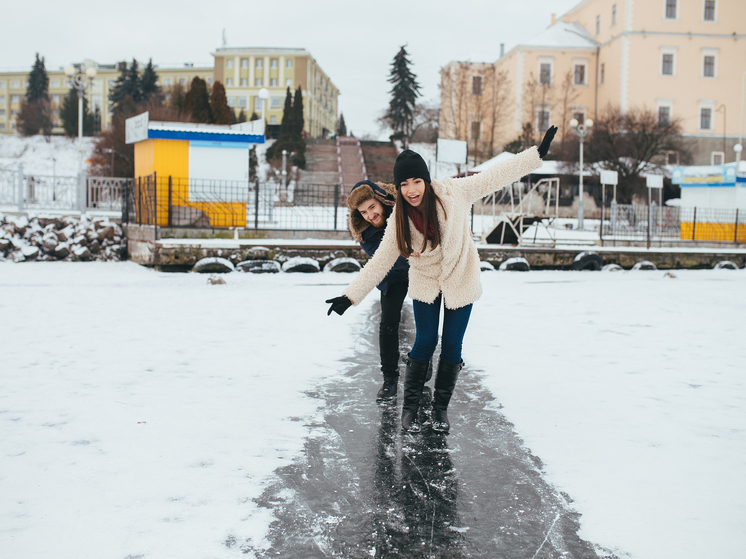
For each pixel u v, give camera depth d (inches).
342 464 106.7
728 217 758.5
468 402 144.5
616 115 1515.7
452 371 125.0
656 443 117.4
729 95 1865.2
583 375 169.6
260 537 81.4
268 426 124.8
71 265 507.2
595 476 102.1
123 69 3029.0
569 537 82.7
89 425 122.7
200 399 141.8
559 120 2000.5
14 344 197.5
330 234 568.4
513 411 137.6
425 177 113.5
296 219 753.6
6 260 526.3
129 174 1264.8
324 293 345.7
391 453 112.5
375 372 171.5
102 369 167.8
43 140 2642.7
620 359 190.1
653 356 194.7
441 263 119.3
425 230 113.4
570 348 206.1
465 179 119.6
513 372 172.6
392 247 120.7
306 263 471.8
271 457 108.7
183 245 461.4
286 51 3174.2
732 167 746.8
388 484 99.0
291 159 1800.0
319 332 228.7
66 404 136.3
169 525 83.5
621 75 1852.9
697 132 1862.7
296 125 2078.0
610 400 145.9
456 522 87.0
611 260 587.5
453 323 122.7
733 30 1850.4
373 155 2020.2
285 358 185.3
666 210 784.9
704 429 125.6
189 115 1476.4
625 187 1384.1
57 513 86.1
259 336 218.8
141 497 91.6
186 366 173.0
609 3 1946.4
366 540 81.7
